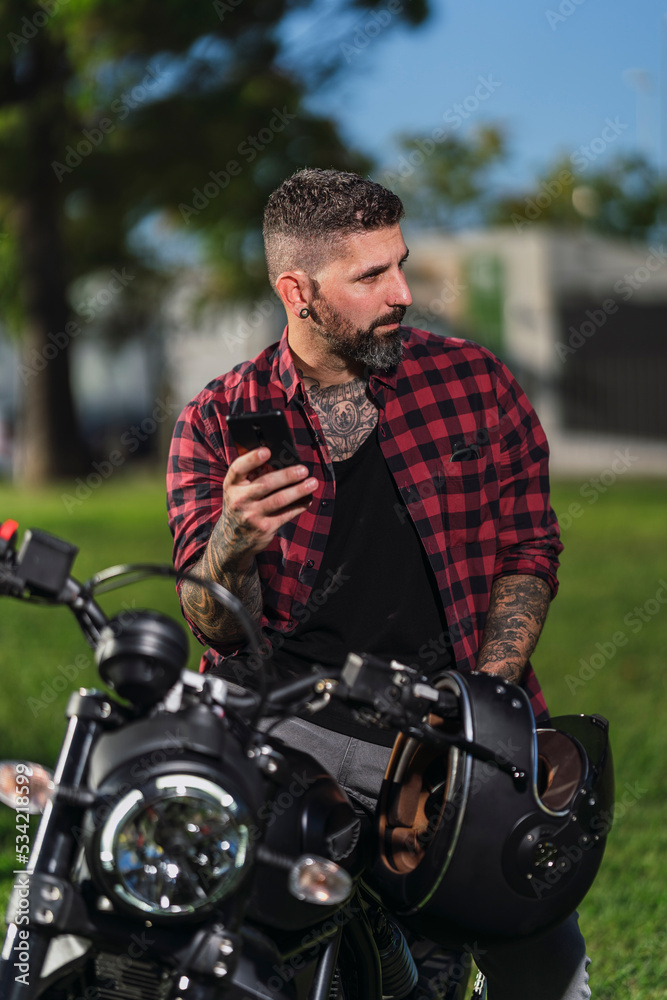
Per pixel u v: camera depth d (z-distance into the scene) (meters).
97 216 22.73
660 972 3.64
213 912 1.64
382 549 2.40
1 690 6.71
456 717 1.90
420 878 1.88
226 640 2.40
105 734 1.69
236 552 2.06
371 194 2.35
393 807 2.04
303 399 2.43
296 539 2.39
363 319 2.36
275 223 2.45
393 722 1.83
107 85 18.92
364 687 1.83
